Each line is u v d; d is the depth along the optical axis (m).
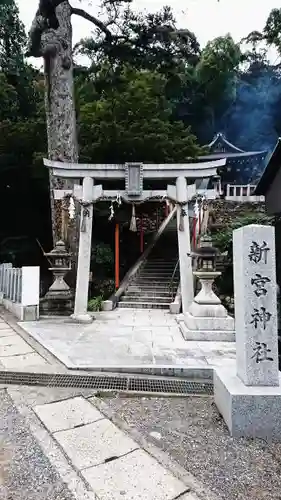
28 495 2.05
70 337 5.89
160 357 4.69
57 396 3.52
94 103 15.67
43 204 16.77
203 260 6.56
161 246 15.36
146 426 2.94
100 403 3.39
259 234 3.13
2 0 18.50
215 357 4.70
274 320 3.02
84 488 2.11
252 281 3.06
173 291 10.45
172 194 8.20
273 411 2.78
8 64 18.23
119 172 8.30
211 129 31.41
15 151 14.80
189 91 30.28
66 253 8.69
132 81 16.67
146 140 14.02
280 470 2.35
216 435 2.79
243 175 24.66
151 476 2.24
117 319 7.76
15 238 16.53
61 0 9.22
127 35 12.38
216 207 13.38
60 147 9.96
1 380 3.91
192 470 2.32
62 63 10.01
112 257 13.62
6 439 2.68
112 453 2.50
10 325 6.92
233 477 2.26
